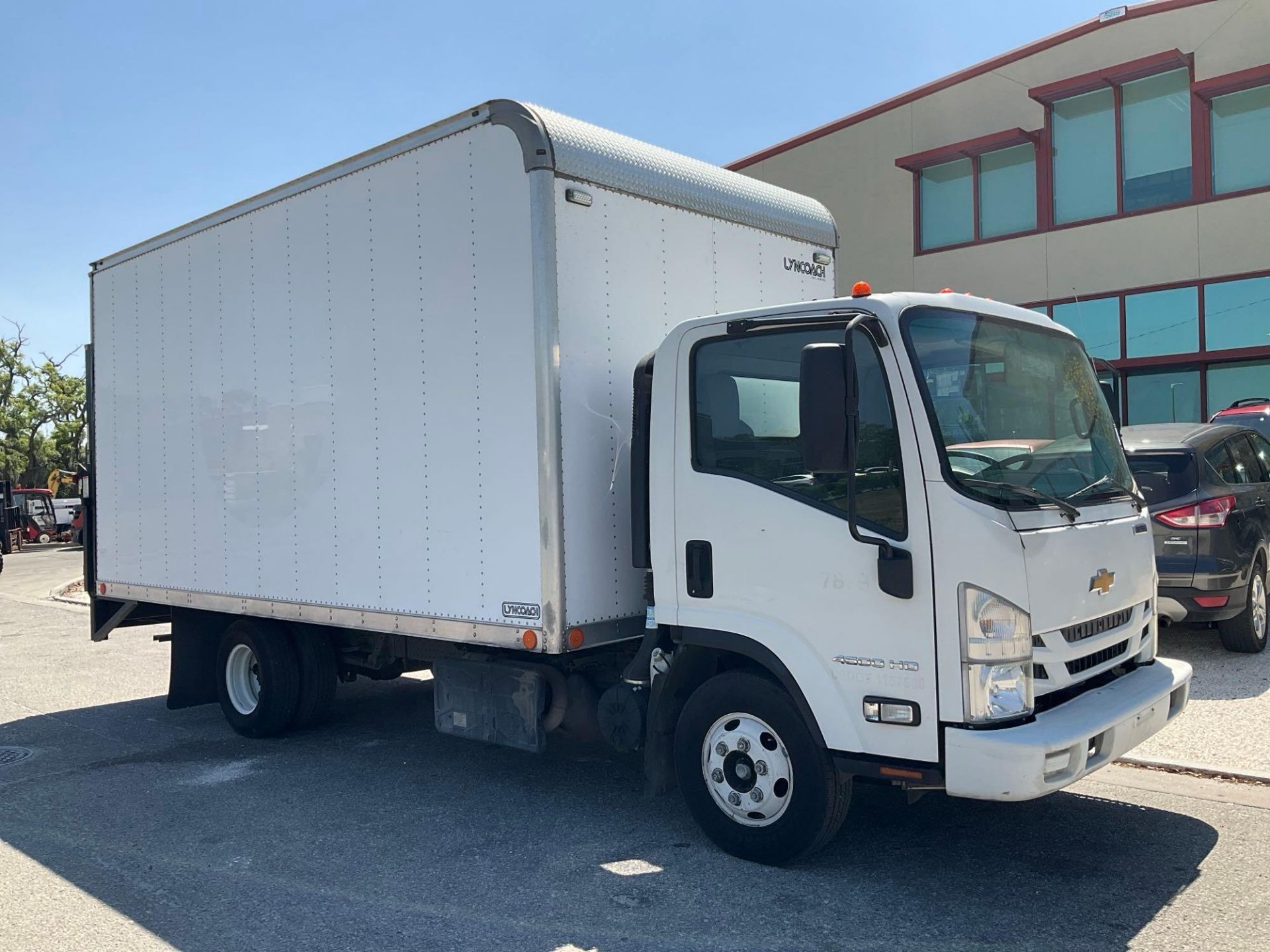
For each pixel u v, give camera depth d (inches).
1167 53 667.4
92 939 154.3
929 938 144.7
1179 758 220.1
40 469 2143.2
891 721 152.8
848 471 147.6
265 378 250.2
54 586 824.3
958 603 146.7
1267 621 324.5
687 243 214.2
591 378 192.2
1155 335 698.2
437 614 207.0
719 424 173.9
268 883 174.6
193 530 277.1
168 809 218.7
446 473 204.4
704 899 160.4
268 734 275.4
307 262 237.6
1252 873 163.9
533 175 185.9
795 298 242.8
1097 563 164.1
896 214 817.5
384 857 184.4
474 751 259.3
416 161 209.8
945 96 786.8
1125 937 143.1
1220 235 668.1
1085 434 183.6
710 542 173.8
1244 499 308.3
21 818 215.2
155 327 290.2
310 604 239.1
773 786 169.0
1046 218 741.3
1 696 353.1
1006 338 174.6
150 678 384.5
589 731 205.0
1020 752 140.6
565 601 185.6
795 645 163.2
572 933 150.3
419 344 209.6
